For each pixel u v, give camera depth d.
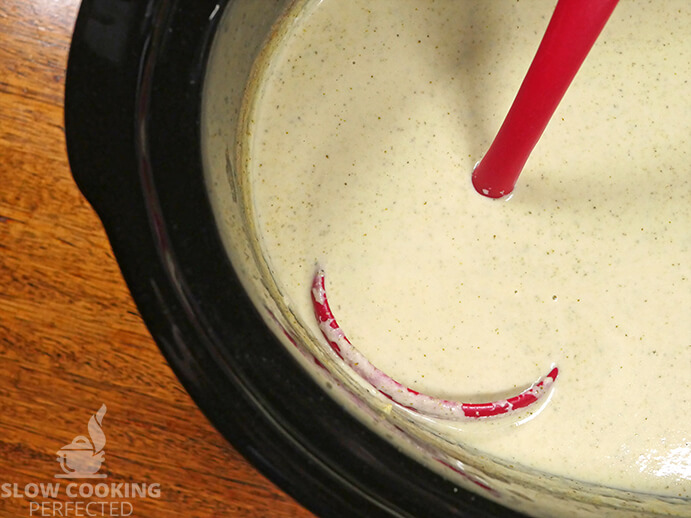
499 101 0.32
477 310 0.30
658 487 0.30
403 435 0.26
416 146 0.31
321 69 0.32
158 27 0.25
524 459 0.30
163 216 0.24
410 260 0.31
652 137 0.32
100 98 0.25
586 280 0.31
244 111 0.31
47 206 0.26
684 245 0.31
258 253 0.30
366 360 0.29
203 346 0.24
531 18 0.32
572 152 0.32
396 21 0.32
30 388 0.26
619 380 0.30
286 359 0.24
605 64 0.32
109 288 0.26
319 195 0.31
